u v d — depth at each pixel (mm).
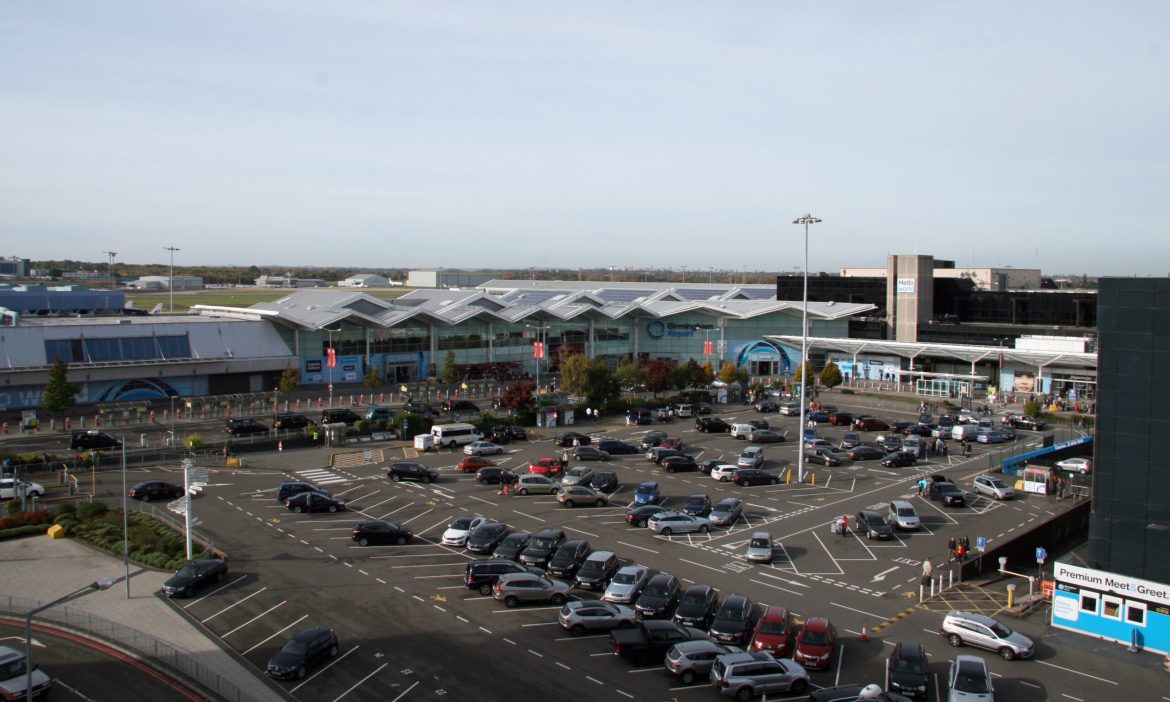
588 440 79750
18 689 30656
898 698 30812
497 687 32562
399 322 112875
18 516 52062
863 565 47844
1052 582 42844
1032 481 65062
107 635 36656
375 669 33844
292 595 41750
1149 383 37219
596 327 133875
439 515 56438
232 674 33344
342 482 65312
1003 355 106625
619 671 34219
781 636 35812
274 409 93875
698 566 47125
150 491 58594
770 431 84250
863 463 75062
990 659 36000
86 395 93000
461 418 90062
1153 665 35562
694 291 165125
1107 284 38125
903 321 132500
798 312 131875
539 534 48406
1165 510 36906
